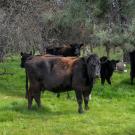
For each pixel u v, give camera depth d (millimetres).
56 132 10688
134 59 19297
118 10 21875
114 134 10609
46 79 13094
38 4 24828
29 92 13203
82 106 14023
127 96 16172
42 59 13219
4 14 19500
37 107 13273
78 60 12984
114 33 21062
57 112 13047
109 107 14055
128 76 21359
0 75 21141
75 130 10828
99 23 22156
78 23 24953
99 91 16703
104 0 21562
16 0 21500
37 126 11219
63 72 13000
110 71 18969
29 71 13242
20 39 20047
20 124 11375
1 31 19172
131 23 21016
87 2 21547
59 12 23172
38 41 22719
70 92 16422
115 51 34594
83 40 29875
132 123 11695
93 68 12680
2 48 19797
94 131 10797
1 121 11781
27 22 21250
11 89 17578
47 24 25906
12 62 28703
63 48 20062
